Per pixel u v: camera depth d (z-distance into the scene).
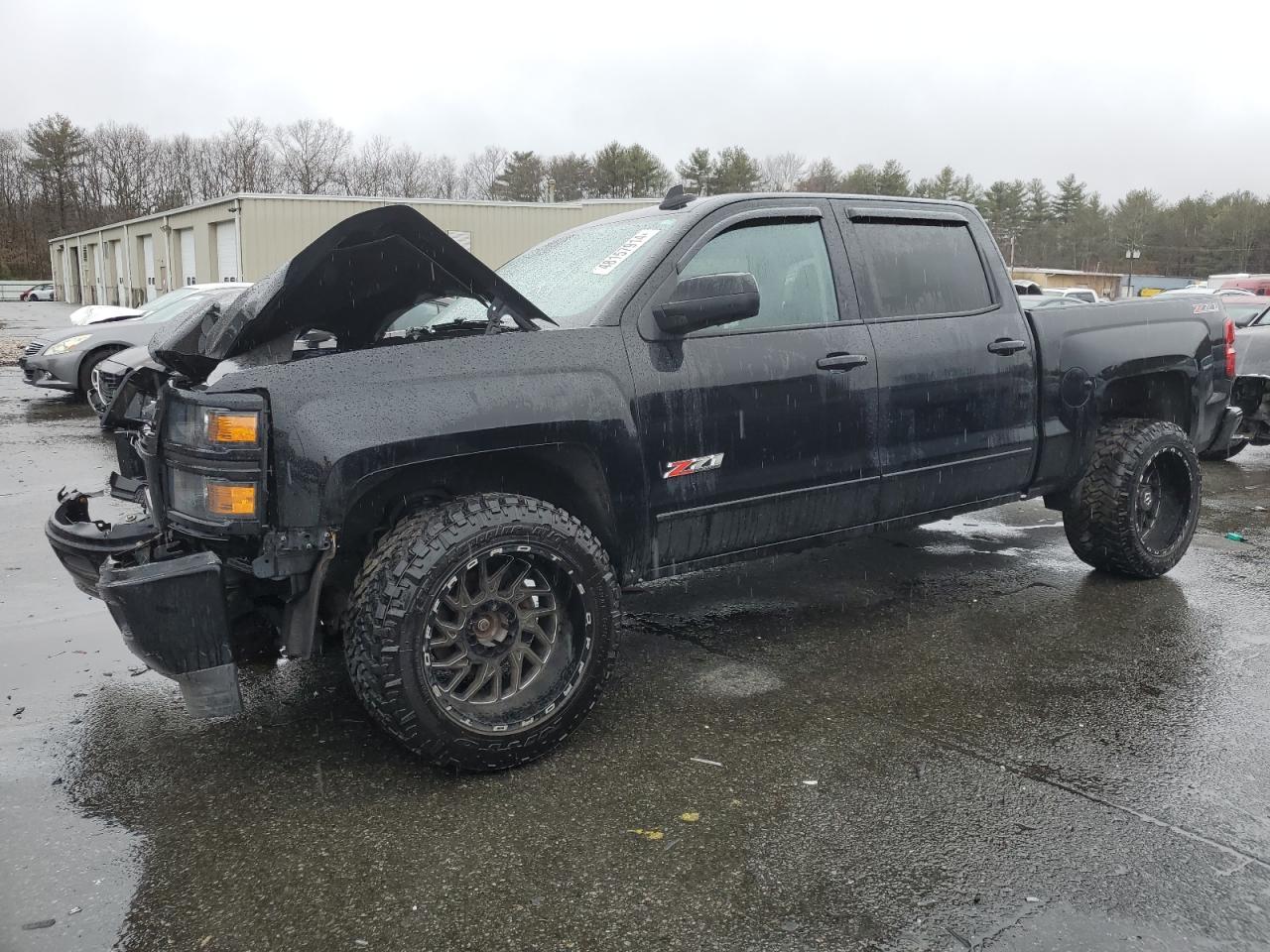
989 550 5.66
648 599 4.77
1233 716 3.39
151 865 2.50
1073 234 92.38
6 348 23.11
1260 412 8.40
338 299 2.99
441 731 2.83
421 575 2.76
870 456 3.86
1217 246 90.50
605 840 2.60
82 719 3.38
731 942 2.19
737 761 3.05
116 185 90.94
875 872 2.46
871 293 3.94
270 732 3.28
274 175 94.12
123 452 3.62
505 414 2.92
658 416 3.28
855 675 3.76
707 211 3.57
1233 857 2.52
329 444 2.69
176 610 2.62
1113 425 4.86
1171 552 4.94
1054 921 2.26
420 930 2.24
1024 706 3.47
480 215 30.03
